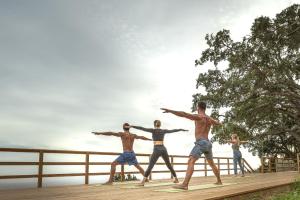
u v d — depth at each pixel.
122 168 12.36
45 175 9.41
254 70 32.75
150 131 9.69
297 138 39.25
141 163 13.10
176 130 9.80
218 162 18.53
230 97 34.69
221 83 36.38
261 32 31.94
